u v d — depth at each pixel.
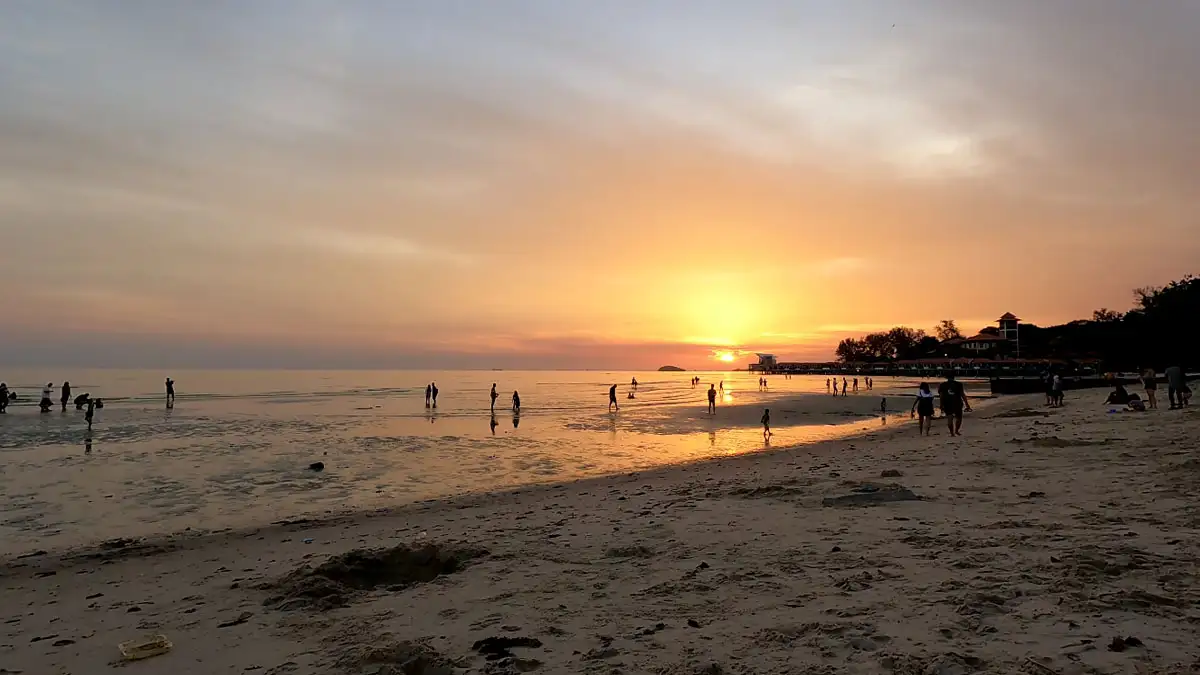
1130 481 10.25
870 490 10.26
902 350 197.38
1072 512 8.25
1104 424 20.16
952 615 4.81
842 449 21.31
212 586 7.61
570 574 6.96
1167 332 60.88
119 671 4.93
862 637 4.50
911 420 38.16
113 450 23.73
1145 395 35.94
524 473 18.84
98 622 6.37
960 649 4.17
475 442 27.11
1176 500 8.57
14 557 9.90
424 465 20.45
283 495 15.41
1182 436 15.10
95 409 47.16
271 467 19.88
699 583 6.22
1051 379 34.97
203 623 6.07
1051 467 12.37
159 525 12.26
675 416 42.53
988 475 11.95
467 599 6.23
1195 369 61.38
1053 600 4.98
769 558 6.98
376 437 28.78
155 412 44.84
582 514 10.99
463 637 5.12
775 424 36.62
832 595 5.56
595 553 7.89
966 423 27.94
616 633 5.01
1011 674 3.77
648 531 8.91
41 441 26.69
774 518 9.20
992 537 7.15
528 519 10.87
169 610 6.66
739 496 11.52
